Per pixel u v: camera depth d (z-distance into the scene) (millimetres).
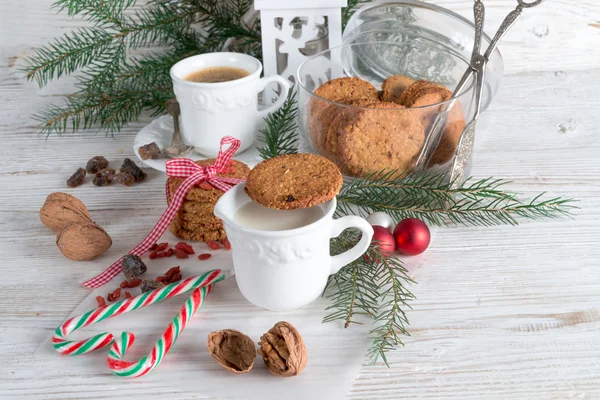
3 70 1059
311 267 625
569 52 1065
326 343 628
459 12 1040
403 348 623
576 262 707
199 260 721
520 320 646
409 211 737
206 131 828
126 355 623
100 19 967
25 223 777
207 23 1033
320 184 620
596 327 638
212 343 602
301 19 953
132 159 883
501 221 758
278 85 925
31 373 608
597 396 582
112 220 779
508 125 931
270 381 599
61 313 665
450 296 671
